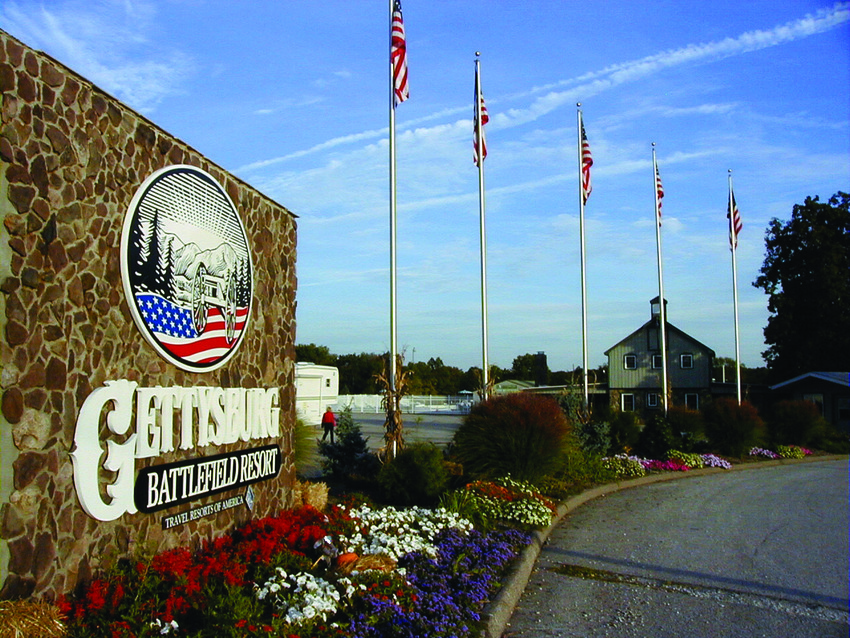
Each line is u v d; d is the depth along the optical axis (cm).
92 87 604
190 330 734
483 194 1952
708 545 1109
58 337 561
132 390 635
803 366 4706
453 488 1341
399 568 720
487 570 830
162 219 693
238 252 844
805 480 2092
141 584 577
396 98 1503
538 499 1301
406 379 1537
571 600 800
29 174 539
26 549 524
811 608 779
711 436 2716
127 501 622
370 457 1479
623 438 2478
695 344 5009
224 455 784
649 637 679
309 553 763
